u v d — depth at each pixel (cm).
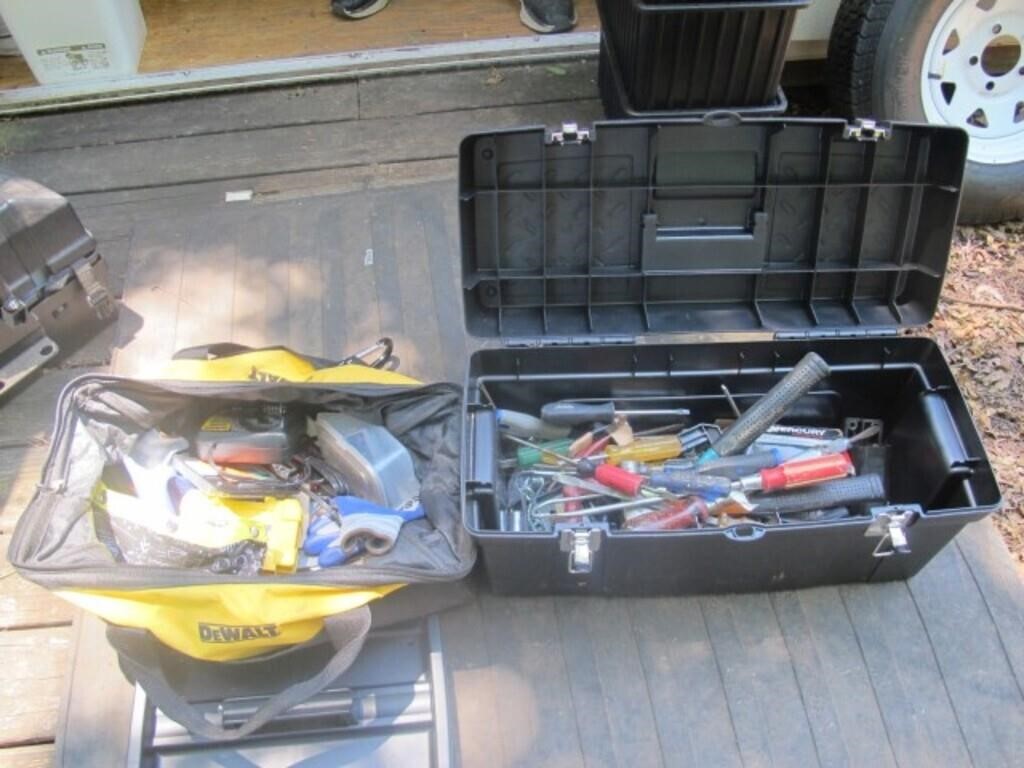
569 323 162
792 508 152
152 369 177
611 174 149
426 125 242
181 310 203
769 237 156
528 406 169
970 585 155
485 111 245
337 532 146
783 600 155
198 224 221
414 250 212
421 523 149
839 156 147
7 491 175
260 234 218
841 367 162
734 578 150
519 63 256
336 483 156
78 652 150
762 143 146
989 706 143
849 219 154
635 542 136
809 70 244
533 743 141
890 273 160
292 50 262
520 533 133
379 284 205
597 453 164
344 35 266
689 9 176
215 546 140
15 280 180
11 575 162
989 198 212
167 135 245
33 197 181
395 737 140
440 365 190
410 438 161
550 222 153
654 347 161
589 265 157
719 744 141
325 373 166
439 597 146
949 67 206
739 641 151
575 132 140
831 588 156
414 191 225
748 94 196
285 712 138
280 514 146
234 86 253
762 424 156
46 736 145
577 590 154
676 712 144
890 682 146
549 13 257
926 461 152
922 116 209
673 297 164
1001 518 168
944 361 153
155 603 132
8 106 251
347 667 129
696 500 152
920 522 134
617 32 212
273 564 140
